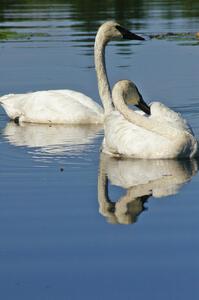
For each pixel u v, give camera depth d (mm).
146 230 12023
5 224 12383
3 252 11281
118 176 15078
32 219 12578
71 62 27312
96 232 11969
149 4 45094
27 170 15609
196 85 23250
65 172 15422
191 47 29953
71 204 13336
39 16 40781
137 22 37625
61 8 44125
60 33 34469
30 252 11266
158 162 16172
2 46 31203
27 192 14047
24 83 24328
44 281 10406
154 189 14164
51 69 26203
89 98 21781
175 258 10961
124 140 16609
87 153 17188
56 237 11781
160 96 22094
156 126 16562
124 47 30609
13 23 38438
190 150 16406
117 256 11070
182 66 26031
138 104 17531
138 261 10906
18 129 20531
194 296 9906
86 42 31672
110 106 20250
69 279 10422
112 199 13586
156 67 25938
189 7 43219
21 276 10539
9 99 22078
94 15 40469
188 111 20656
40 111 21453
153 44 31062
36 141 18688
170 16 39688
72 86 24000
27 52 29484
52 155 16953
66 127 20750
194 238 11641
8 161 16422
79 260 10969
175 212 12828
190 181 14664
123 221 12430
